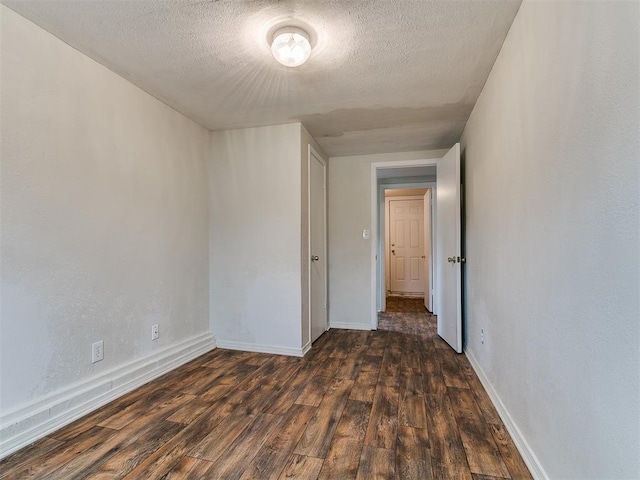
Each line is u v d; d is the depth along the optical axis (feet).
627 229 2.61
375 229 13.11
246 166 10.15
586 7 3.19
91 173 6.49
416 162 12.76
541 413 4.31
